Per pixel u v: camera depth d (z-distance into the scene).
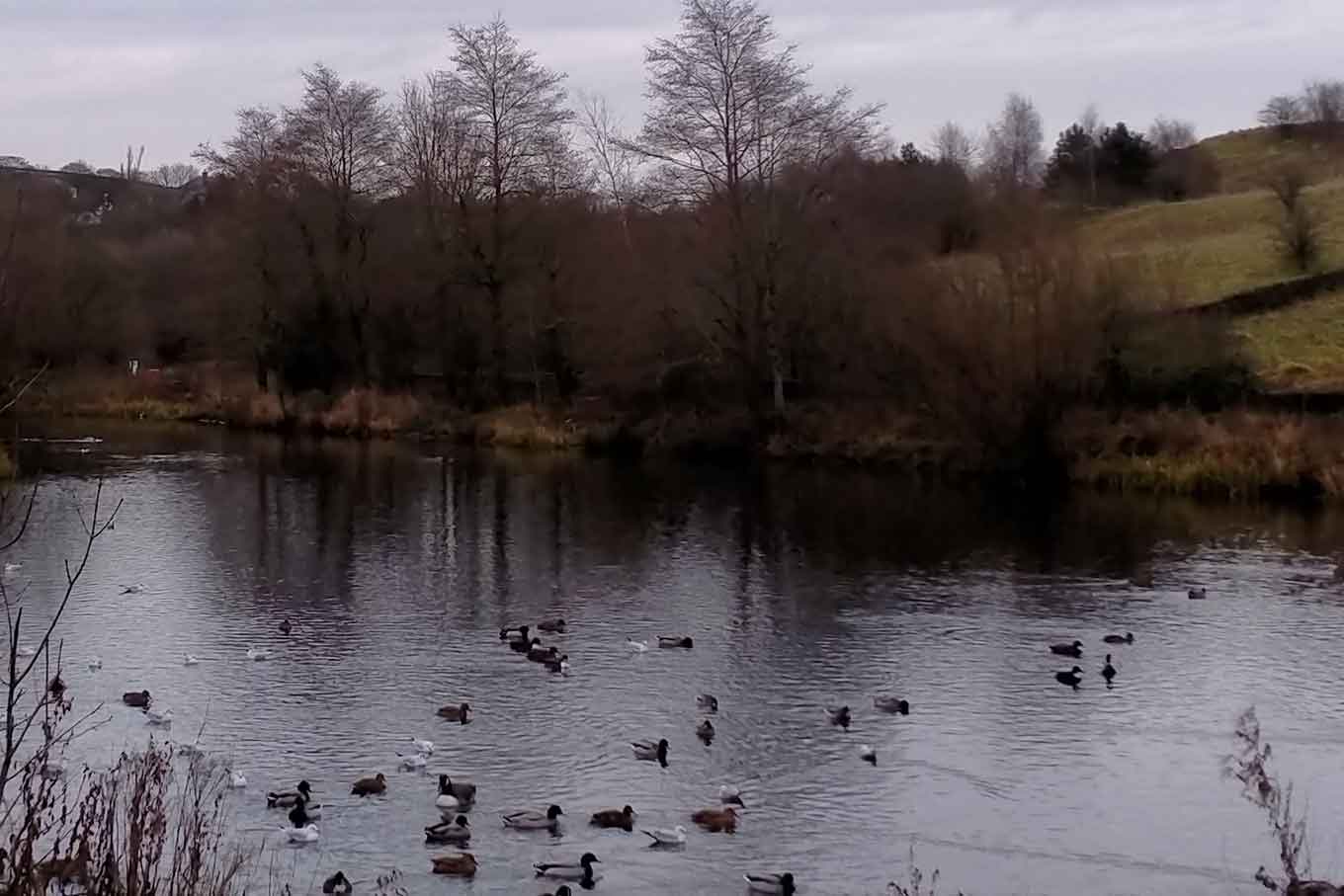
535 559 36.56
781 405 56.41
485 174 64.25
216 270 71.62
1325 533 38.59
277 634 28.52
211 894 13.19
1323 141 122.88
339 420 66.19
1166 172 102.25
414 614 30.36
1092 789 20.17
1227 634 28.19
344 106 69.00
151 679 25.22
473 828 18.70
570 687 25.02
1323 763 21.11
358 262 69.44
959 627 29.02
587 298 61.50
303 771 20.69
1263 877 16.75
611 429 58.72
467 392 66.19
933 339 48.94
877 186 64.31
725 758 21.45
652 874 17.33
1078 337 47.34
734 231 55.44
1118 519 41.28
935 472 50.62
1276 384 49.00
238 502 45.66
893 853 18.06
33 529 39.44
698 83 55.38
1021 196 57.50
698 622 29.67
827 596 32.00
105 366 80.56
